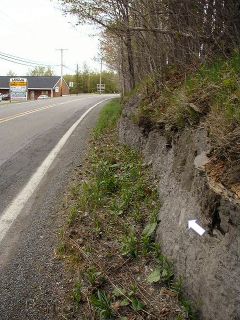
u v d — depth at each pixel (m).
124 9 8.07
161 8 6.13
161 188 4.84
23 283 3.62
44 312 3.26
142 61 9.37
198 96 4.43
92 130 12.17
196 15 5.48
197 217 3.22
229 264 2.65
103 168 6.74
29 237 4.50
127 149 8.02
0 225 4.84
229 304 2.59
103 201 5.37
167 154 5.13
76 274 3.74
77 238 4.41
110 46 17.09
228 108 3.44
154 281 3.51
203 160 3.25
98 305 3.27
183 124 4.48
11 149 9.52
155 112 6.22
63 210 5.25
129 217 4.82
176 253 3.50
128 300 3.35
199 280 3.00
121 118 9.93
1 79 81.56
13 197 5.84
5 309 3.29
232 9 5.02
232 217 2.68
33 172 7.24
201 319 2.90
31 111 21.75
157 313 3.19
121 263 3.90
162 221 4.14
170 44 6.67
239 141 3.05
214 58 5.32
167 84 6.51
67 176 6.84
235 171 2.83
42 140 10.83
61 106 26.83
